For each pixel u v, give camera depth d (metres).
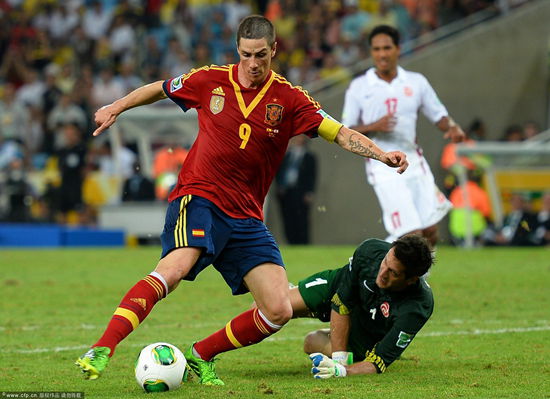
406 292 20.86
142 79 82.88
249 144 19.81
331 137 20.02
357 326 22.02
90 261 53.22
